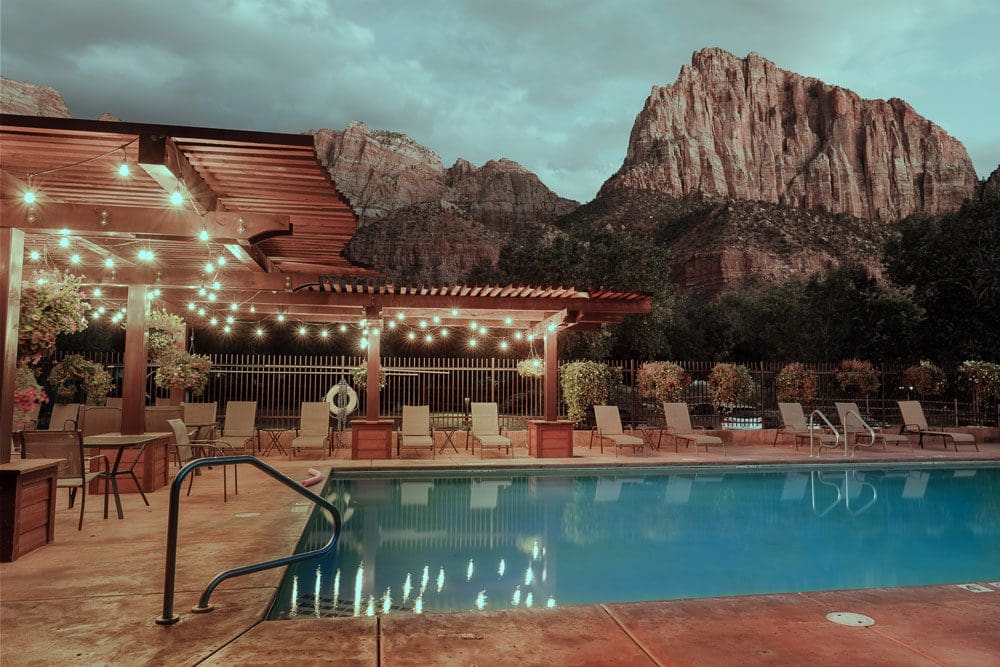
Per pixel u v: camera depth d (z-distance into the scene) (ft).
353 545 19.94
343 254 26.40
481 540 20.85
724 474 36.14
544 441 39.19
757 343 128.77
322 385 48.98
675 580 16.76
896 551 20.04
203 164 16.11
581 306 37.37
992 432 50.31
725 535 21.94
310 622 10.96
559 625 10.84
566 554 19.26
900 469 38.81
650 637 10.33
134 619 11.18
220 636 10.33
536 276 104.06
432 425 43.98
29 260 25.17
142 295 26.20
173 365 35.63
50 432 17.61
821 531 22.70
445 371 48.57
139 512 21.29
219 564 15.01
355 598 14.82
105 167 16.66
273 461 36.52
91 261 25.71
